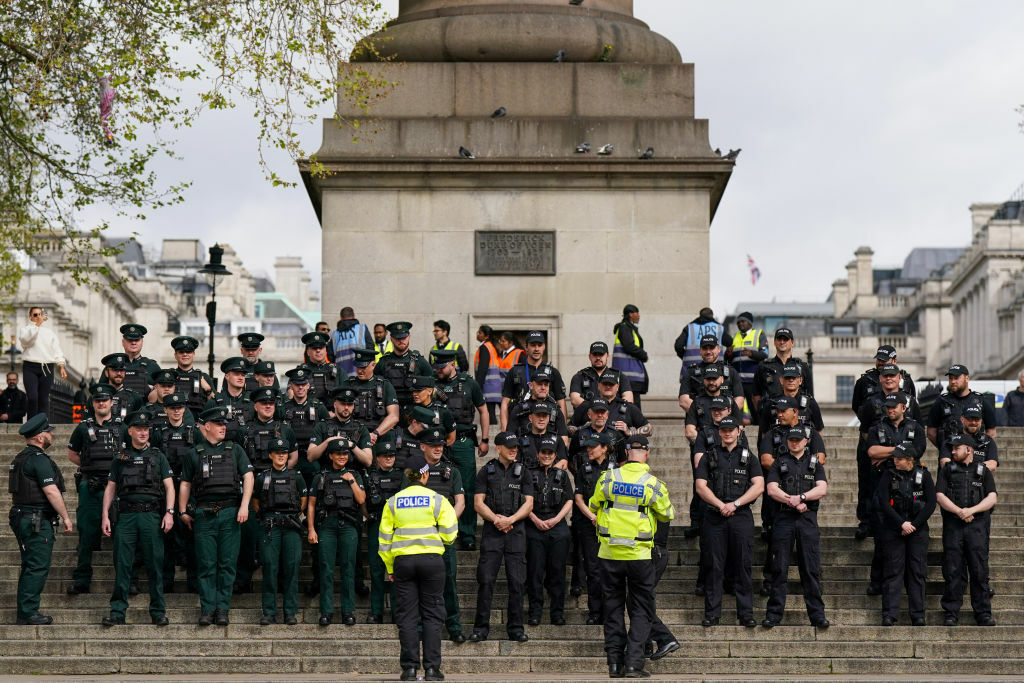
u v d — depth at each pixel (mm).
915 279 121438
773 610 17484
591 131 26656
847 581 18672
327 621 17391
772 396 19266
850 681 15750
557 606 17703
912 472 17656
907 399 18547
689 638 17359
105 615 17828
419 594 15734
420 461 18172
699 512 19297
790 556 17734
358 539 17812
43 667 16422
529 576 17562
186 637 17297
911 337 108312
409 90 26812
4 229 26688
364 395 18859
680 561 19094
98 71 24953
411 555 15602
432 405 18547
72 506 20812
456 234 26438
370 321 26281
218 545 17531
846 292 118562
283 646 16859
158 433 18703
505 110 26547
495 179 26500
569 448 18312
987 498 17734
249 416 18500
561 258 26453
